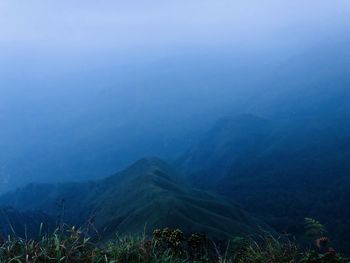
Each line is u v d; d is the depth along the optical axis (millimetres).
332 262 8297
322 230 8773
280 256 8680
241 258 9000
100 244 7902
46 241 7363
